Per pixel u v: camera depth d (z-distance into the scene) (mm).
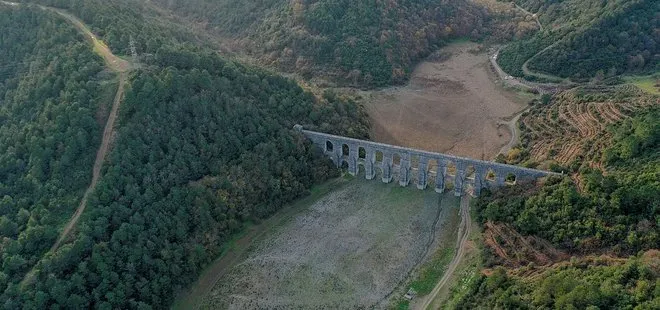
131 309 100812
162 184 116750
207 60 137625
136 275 104312
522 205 116562
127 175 113312
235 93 137750
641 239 96438
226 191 123938
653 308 75500
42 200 107688
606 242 100875
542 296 87375
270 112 141250
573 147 130500
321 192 138500
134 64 131625
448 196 134375
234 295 110625
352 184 140875
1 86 132750
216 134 127938
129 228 106875
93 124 116312
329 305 107500
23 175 111250
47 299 95062
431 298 106625
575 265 96125
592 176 108250
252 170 129500
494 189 127250
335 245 122062
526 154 141250
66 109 115062
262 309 107375
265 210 128750
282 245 122562
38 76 126750
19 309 93688
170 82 125500
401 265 115625
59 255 98000
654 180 100812
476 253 114000
